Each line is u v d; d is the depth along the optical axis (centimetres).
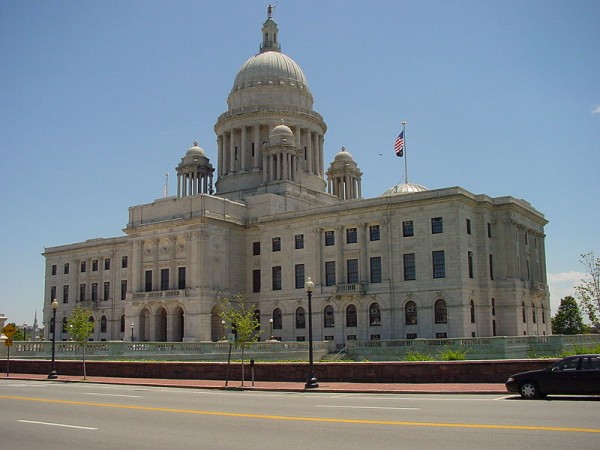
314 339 9675
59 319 13612
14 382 4866
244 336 5225
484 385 3806
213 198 10400
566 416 2403
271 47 13788
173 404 3030
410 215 9006
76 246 13488
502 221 9312
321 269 9794
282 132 11744
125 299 11800
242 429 2189
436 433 2048
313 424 2278
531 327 9531
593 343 8075
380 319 9100
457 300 8462
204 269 10050
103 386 4412
